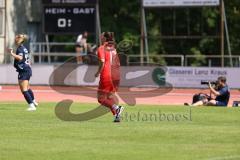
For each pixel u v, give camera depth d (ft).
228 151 119.96
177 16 479.00
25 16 433.89
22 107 197.67
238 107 205.16
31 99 187.83
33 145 123.65
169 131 142.61
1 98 261.65
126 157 113.19
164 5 366.22
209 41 475.72
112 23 484.74
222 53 374.63
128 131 142.00
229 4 482.69
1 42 412.77
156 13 481.87
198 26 476.95
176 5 364.17
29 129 144.15
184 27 479.00
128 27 486.79
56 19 375.45
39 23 442.91
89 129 144.77
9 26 422.00
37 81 345.92
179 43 480.64
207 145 126.00
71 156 113.39
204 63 459.73
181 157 113.70
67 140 129.90
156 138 133.39
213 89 217.97
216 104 216.13
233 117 173.27
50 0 375.45
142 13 376.27
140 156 114.32
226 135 138.00
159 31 481.87
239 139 133.18
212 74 334.44
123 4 486.79
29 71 187.11
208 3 361.92
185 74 336.08
